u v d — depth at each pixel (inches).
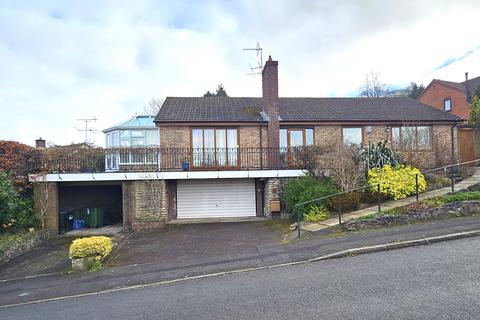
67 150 581.9
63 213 586.2
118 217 722.2
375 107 810.8
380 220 381.4
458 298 182.7
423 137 653.3
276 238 412.5
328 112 754.8
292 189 526.3
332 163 504.7
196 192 658.2
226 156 654.5
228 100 844.6
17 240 440.1
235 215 658.2
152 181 579.5
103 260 367.2
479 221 358.9
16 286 313.4
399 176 477.7
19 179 529.0
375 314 171.3
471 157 742.5
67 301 257.3
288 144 702.5
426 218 386.3
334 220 430.9
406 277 224.2
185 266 320.2
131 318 200.7
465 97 1311.5
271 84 674.2
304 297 205.9
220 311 196.9
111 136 854.5
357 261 278.2
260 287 236.2
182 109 746.2
